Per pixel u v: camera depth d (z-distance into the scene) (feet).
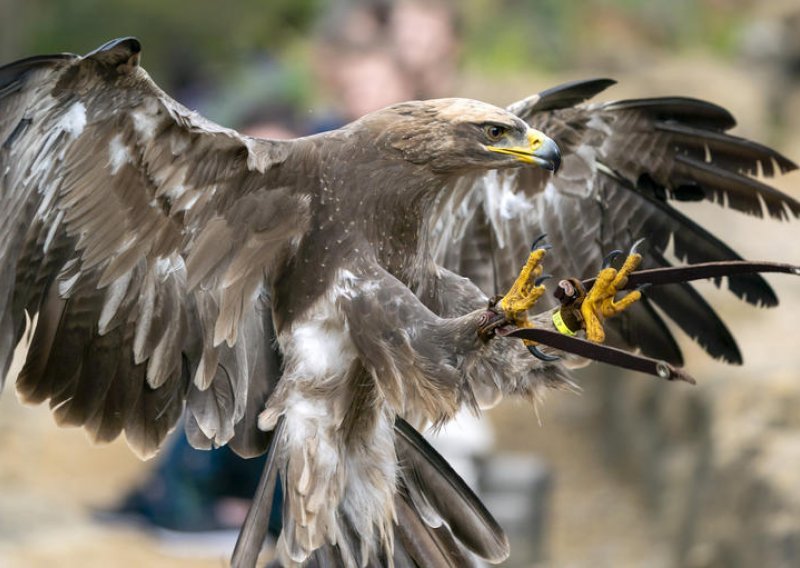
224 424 29.48
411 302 28.09
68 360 29.43
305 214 28.89
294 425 28.58
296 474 28.45
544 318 26.66
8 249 28.14
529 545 51.37
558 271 34.40
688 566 55.31
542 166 28.48
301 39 92.32
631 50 108.58
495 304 26.43
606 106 33.63
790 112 100.48
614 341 35.24
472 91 94.22
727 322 63.36
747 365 58.90
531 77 100.22
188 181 28.43
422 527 30.35
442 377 27.22
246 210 28.81
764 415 55.42
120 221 28.55
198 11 96.99
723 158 33.27
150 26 98.53
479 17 104.63
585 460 67.92
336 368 28.68
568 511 62.90
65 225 28.43
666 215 34.24
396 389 27.76
